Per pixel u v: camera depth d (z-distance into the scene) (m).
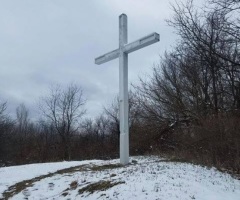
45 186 11.01
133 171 10.95
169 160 14.02
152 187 8.76
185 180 9.59
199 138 15.80
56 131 44.22
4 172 15.26
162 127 22.30
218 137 14.77
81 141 37.38
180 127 21.14
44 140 39.94
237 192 9.45
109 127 41.66
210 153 14.63
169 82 23.47
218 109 19.27
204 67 21.09
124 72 13.81
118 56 14.21
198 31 20.39
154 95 23.66
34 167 16.20
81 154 32.34
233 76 18.31
